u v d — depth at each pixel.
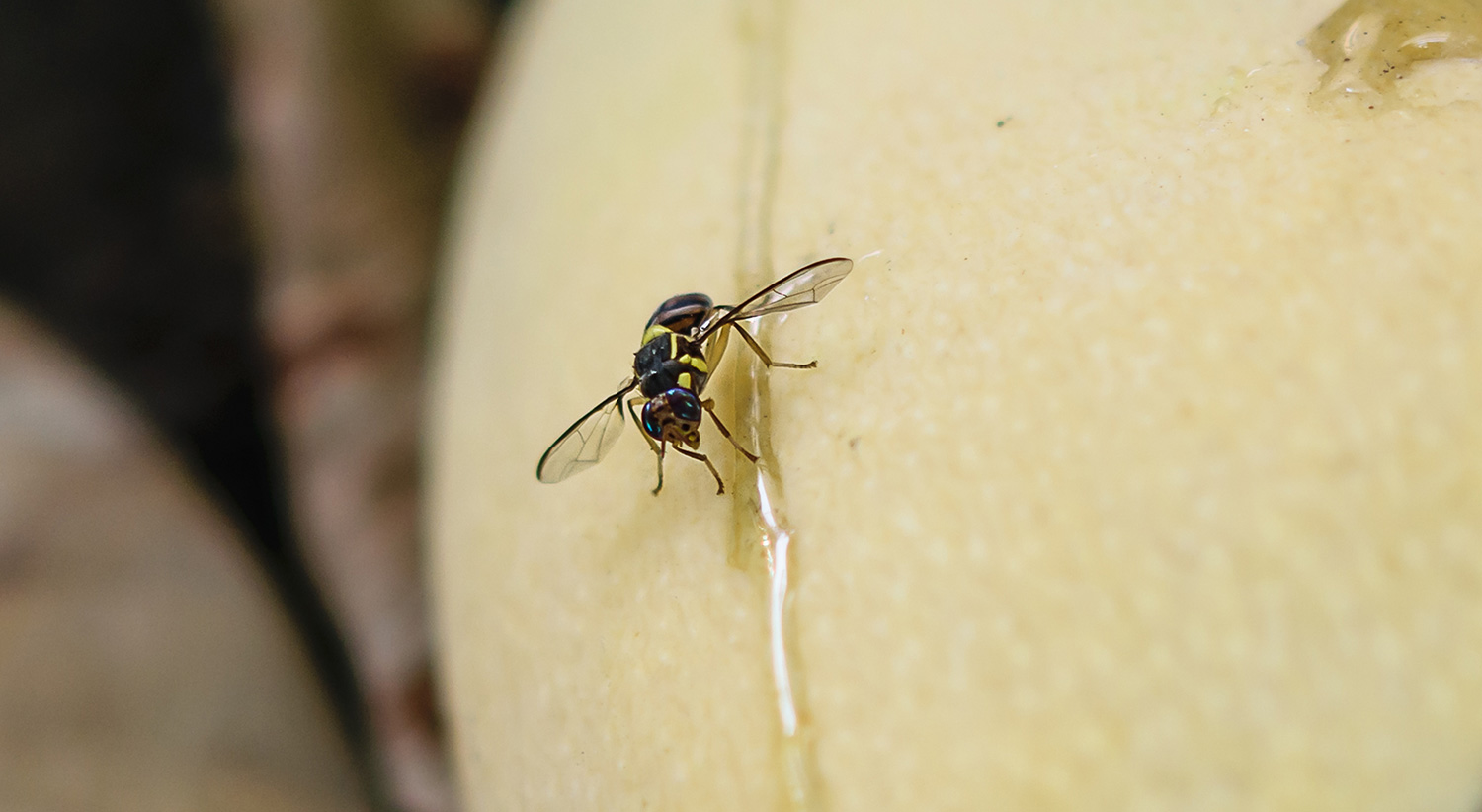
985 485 0.12
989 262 0.13
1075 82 0.13
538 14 0.16
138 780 0.15
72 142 0.21
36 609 0.15
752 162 0.14
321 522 0.16
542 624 0.13
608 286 0.14
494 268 0.15
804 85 0.14
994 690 0.12
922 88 0.14
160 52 0.22
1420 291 0.12
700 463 0.13
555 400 0.14
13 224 0.21
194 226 0.21
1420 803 0.12
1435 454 0.12
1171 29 0.13
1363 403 0.12
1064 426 0.12
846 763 0.12
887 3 0.14
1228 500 0.12
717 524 0.13
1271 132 0.13
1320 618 0.12
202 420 0.19
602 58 0.15
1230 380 0.12
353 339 0.17
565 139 0.15
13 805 0.14
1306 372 0.12
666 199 0.14
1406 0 0.13
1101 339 0.12
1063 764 0.12
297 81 0.17
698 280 0.14
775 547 0.13
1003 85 0.13
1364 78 0.13
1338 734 0.12
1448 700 0.12
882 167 0.13
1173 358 0.12
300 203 0.17
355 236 0.17
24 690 0.15
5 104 0.21
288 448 0.17
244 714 0.15
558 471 0.13
